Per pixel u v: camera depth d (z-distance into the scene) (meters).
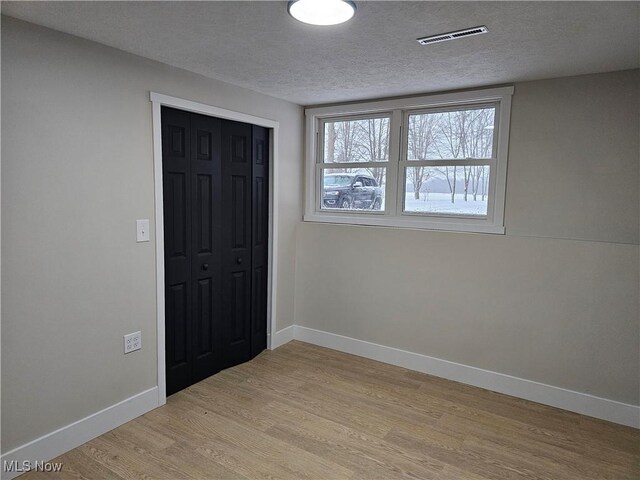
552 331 2.90
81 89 2.26
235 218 3.42
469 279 3.19
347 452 2.36
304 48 2.34
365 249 3.67
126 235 2.54
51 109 2.14
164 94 2.68
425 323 3.41
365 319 3.72
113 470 2.17
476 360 3.21
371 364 3.59
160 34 2.17
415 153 3.53
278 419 2.69
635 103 2.62
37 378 2.17
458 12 1.84
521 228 3.04
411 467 2.25
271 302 3.85
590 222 2.81
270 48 2.35
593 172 2.77
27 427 2.15
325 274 3.91
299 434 2.53
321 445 2.42
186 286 3.04
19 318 2.08
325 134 4.00
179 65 2.70
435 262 3.33
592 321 2.77
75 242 2.29
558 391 2.90
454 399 3.00
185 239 3.00
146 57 2.55
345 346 3.85
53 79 2.13
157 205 2.71
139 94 2.54
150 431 2.53
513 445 2.46
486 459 2.33
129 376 2.63
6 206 2.00
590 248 2.74
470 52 2.37
